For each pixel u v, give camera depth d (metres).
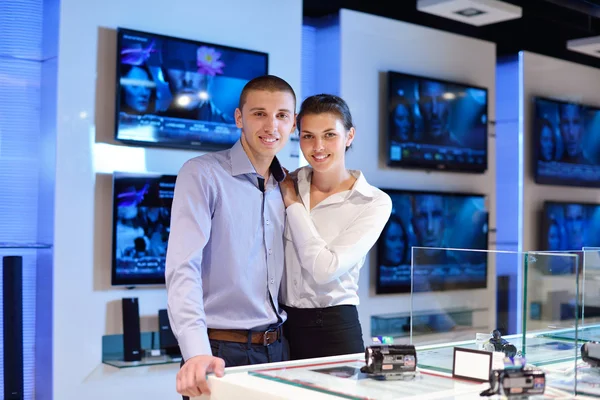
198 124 4.62
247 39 4.91
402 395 1.39
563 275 1.68
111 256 4.31
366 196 2.33
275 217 2.25
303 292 2.32
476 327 1.93
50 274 4.17
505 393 1.36
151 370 4.27
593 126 7.28
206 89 4.65
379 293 5.52
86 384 4.18
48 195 4.26
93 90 4.30
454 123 6.04
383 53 5.70
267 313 2.20
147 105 4.42
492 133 6.46
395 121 5.64
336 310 2.33
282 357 2.29
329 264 2.17
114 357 4.34
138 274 4.36
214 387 1.62
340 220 2.34
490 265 1.89
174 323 1.90
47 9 4.38
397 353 1.56
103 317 4.31
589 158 7.24
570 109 7.09
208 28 4.74
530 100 6.89
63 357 4.15
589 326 1.86
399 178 5.81
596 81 7.41
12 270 4.00
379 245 5.52
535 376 1.37
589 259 1.87
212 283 2.14
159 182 4.45
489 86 6.42
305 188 2.38
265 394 1.45
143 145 4.45
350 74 5.51
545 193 7.01
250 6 4.92
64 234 4.18
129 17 4.43
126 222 4.33
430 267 1.92
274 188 2.28
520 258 1.83
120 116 4.33
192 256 1.97
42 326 4.27
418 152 5.79
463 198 6.09
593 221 7.25
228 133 4.75
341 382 1.51
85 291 4.25
